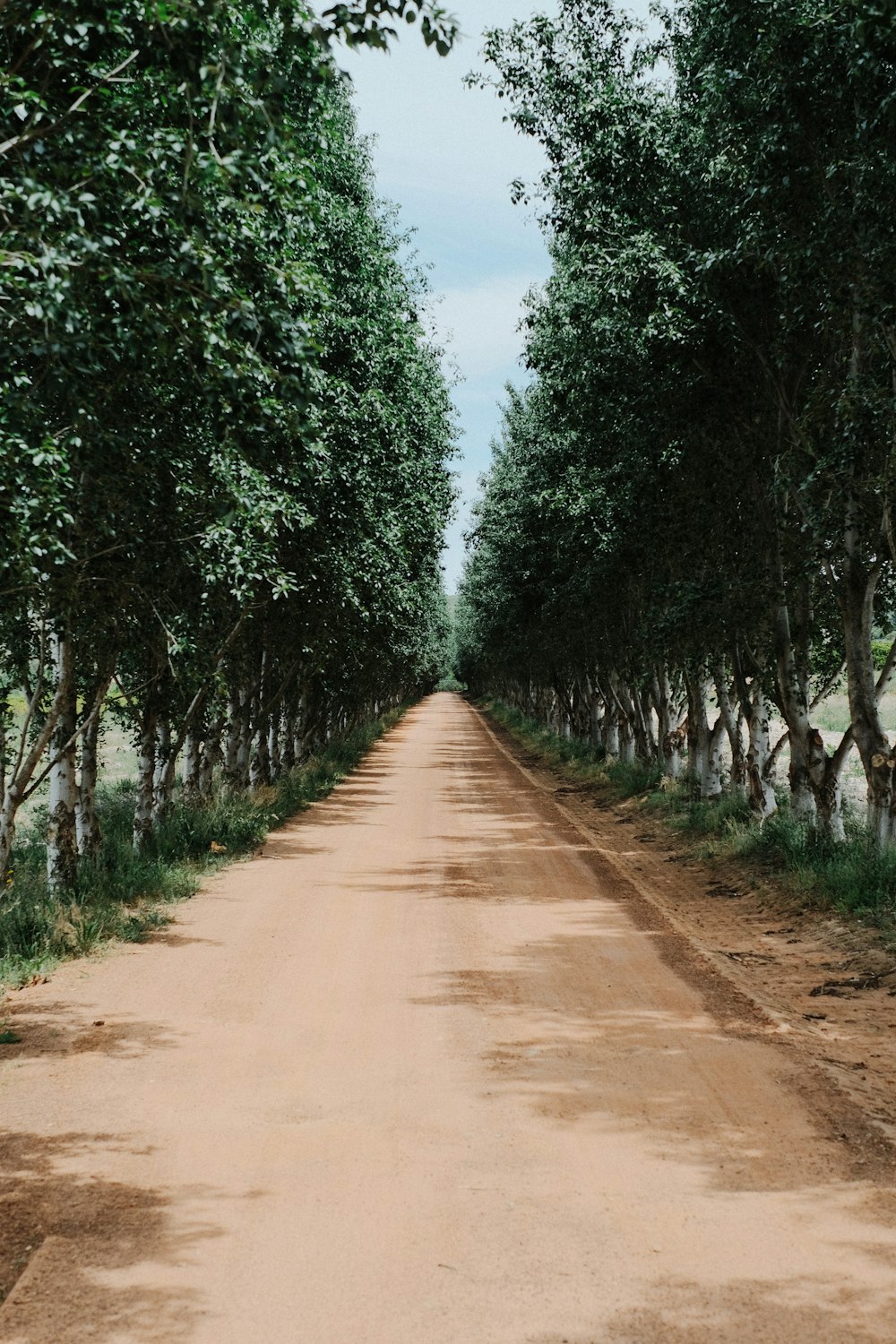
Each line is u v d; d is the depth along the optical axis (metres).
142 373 8.91
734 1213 5.31
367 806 28.72
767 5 12.91
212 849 18.70
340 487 19.86
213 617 16.16
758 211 14.41
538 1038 8.42
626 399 18.28
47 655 13.94
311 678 35.97
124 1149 6.19
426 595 41.06
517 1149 6.18
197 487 12.09
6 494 8.02
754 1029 8.68
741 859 17.75
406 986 10.09
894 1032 8.61
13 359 6.89
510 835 22.53
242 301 6.41
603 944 11.97
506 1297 4.52
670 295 15.74
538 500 27.80
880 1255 4.85
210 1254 4.91
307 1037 8.48
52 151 6.25
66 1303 4.46
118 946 11.88
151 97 7.21
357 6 6.24
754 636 19.36
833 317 14.34
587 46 16.55
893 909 12.38
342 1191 5.61
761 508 17.72
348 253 19.28
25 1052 8.07
